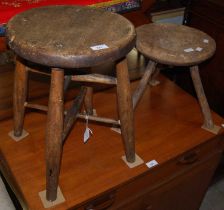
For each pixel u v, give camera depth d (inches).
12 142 33.5
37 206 27.1
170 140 35.5
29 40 22.3
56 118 23.5
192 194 41.6
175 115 39.5
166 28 36.4
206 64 50.4
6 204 26.8
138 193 33.0
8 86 40.8
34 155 32.2
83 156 32.5
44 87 42.3
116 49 22.5
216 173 52.1
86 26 25.2
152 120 38.4
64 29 24.5
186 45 32.7
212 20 46.8
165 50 31.1
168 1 56.6
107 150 33.5
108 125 36.5
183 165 35.8
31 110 37.7
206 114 36.7
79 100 32.0
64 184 29.3
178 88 44.8
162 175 34.2
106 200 30.2
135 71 46.3
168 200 38.2
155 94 43.2
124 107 27.8
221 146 39.4
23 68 29.3
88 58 21.5
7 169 32.1
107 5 35.9
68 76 27.7
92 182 29.8
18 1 32.9
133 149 31.1
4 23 30.3
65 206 27.4
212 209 47.4
